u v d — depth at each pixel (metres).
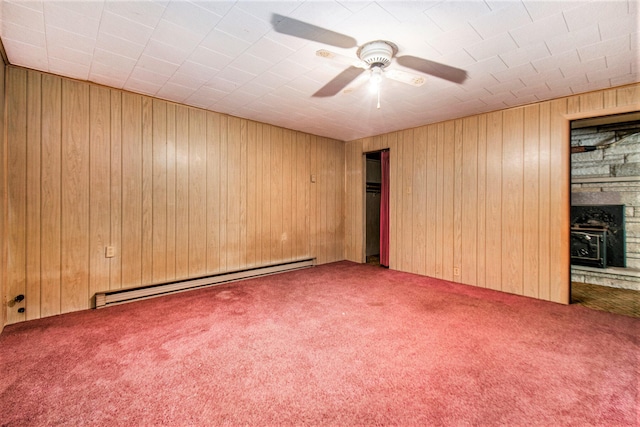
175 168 3.48
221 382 1.77
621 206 3.92
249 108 3.65
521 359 2.04
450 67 2.51
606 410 1.54
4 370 1.88
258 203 4.29
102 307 2.96
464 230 3.91
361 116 3.92
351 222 5.46
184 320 2.68
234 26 1.97
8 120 2.51
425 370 1.91
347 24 1.93
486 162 3.71
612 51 2.23
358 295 3.42
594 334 2.42
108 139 3.03
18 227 2.58
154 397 1.63
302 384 1.75
